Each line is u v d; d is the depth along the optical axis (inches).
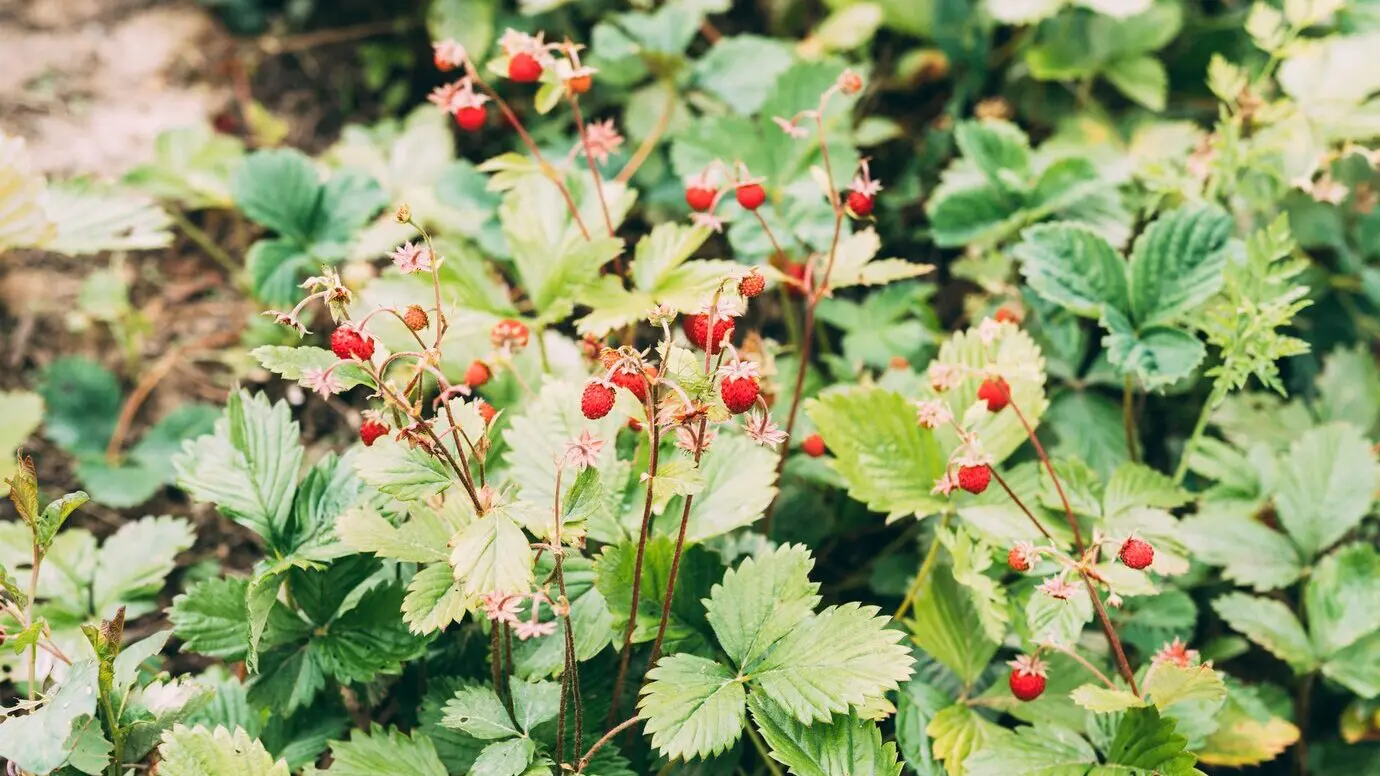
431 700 30.6
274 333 39.4
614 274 34.8
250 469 30.8
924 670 32.6
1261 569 33.1
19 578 32.1
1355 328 38.3
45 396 38.3
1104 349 36.2
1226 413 36.3
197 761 28.4
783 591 29.2
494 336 31.7
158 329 40.2
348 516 28.5
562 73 31.4
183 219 41.7
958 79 42.2
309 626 30.5
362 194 37.6
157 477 37.4
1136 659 33.4
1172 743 28.9
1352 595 32.4
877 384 35.3
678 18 39.7
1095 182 36.2
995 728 30.8
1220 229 32.8
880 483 31.6
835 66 37.1
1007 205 37.1
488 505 27.8
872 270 32.3
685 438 28.1
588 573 30.4
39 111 43.6
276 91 45.7
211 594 30.2
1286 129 35.5
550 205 34.1
